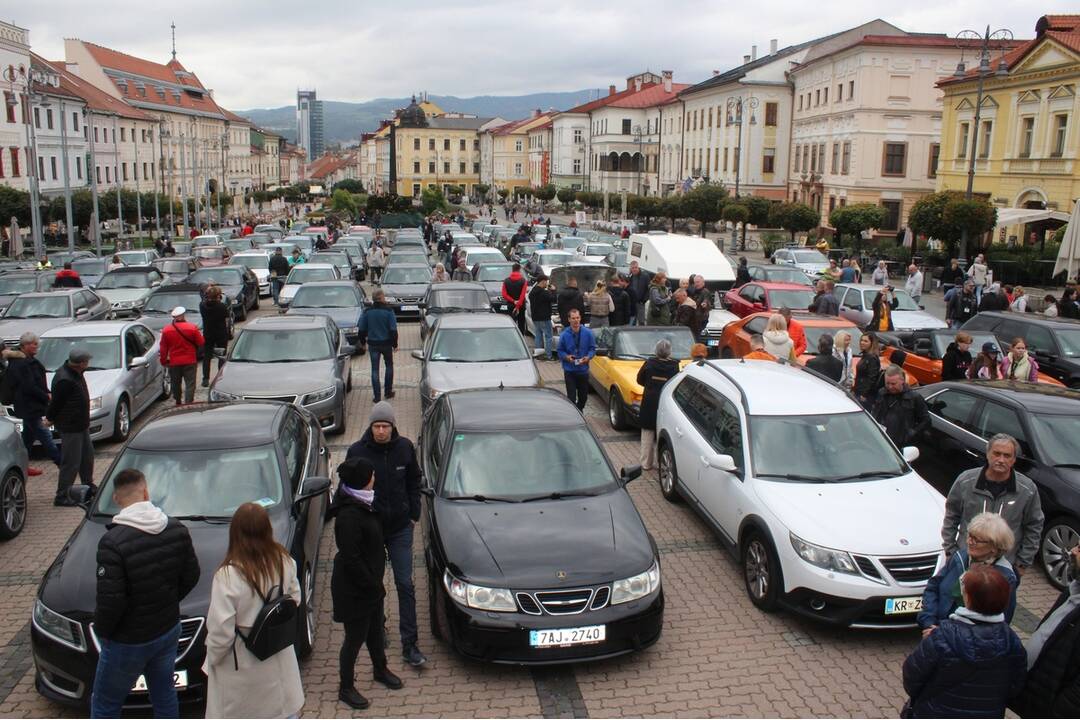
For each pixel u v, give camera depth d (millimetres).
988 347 11953
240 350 13172
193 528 6633
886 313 17688
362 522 5773
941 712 4152
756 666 6543
